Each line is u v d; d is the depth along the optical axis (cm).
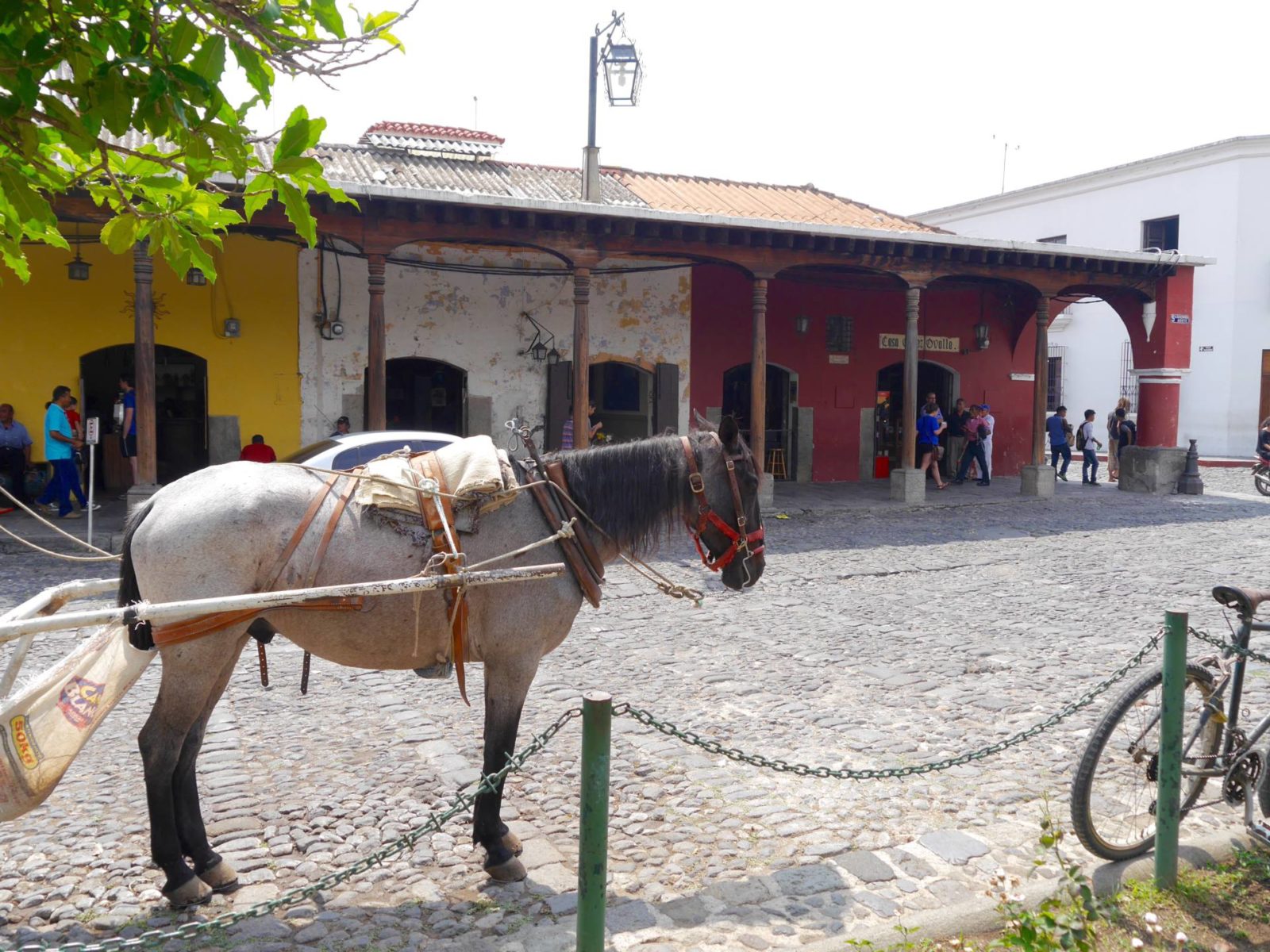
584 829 290
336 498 367
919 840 433
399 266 1625
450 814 303
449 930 353
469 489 371
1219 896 378
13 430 1391
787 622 873
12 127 267
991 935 350
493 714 390
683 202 1795
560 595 394
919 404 2194
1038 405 1884
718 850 423
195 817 380
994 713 619
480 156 1780
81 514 1365
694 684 679
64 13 260
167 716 349
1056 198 3228
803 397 2008
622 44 1509
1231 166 2770
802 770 359
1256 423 2817
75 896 378
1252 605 424
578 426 1509
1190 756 419
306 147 286
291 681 671
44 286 1439
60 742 327
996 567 1165
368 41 285
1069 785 502
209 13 268
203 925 267
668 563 1137
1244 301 2784
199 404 1603
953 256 1755
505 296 1695
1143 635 830
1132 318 2033
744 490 431
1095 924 347
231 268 1526
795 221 1650
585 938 291
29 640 342
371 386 1373
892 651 775
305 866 402
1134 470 2020
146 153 290
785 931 355
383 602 362
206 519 344
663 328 1825
